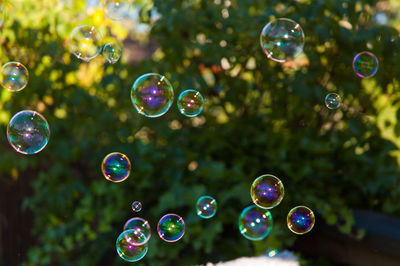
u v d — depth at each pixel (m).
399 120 1.06
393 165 1.07
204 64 1.13
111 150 1.13
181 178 1.10
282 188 0.91
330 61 1.08
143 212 1.12
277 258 1.08
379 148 1.08
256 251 1.04
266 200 0.90
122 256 0.95
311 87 1.07
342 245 1.01
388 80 1.07
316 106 1.13
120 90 1.13
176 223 0.96
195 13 1.10
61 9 1.13
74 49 0.96
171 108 1.13
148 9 1.10
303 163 1.07
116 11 1.08
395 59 1.05
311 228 0.99
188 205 1.09
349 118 1.11
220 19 1.09
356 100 1.11
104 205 1.14
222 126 1.14
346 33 1.04
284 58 0.87
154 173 1.11
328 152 1.07
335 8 1.03
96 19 1.13
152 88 0.87
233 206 1.07
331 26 1.04
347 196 1.08
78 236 1.14
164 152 1.13
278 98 1.12
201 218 1.05
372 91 1.09
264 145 1.11
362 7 1.05
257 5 1.12
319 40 1.03
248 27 1.09
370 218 0.99
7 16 1.13
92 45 0.96
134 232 0.95
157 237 1.08
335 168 1.09
